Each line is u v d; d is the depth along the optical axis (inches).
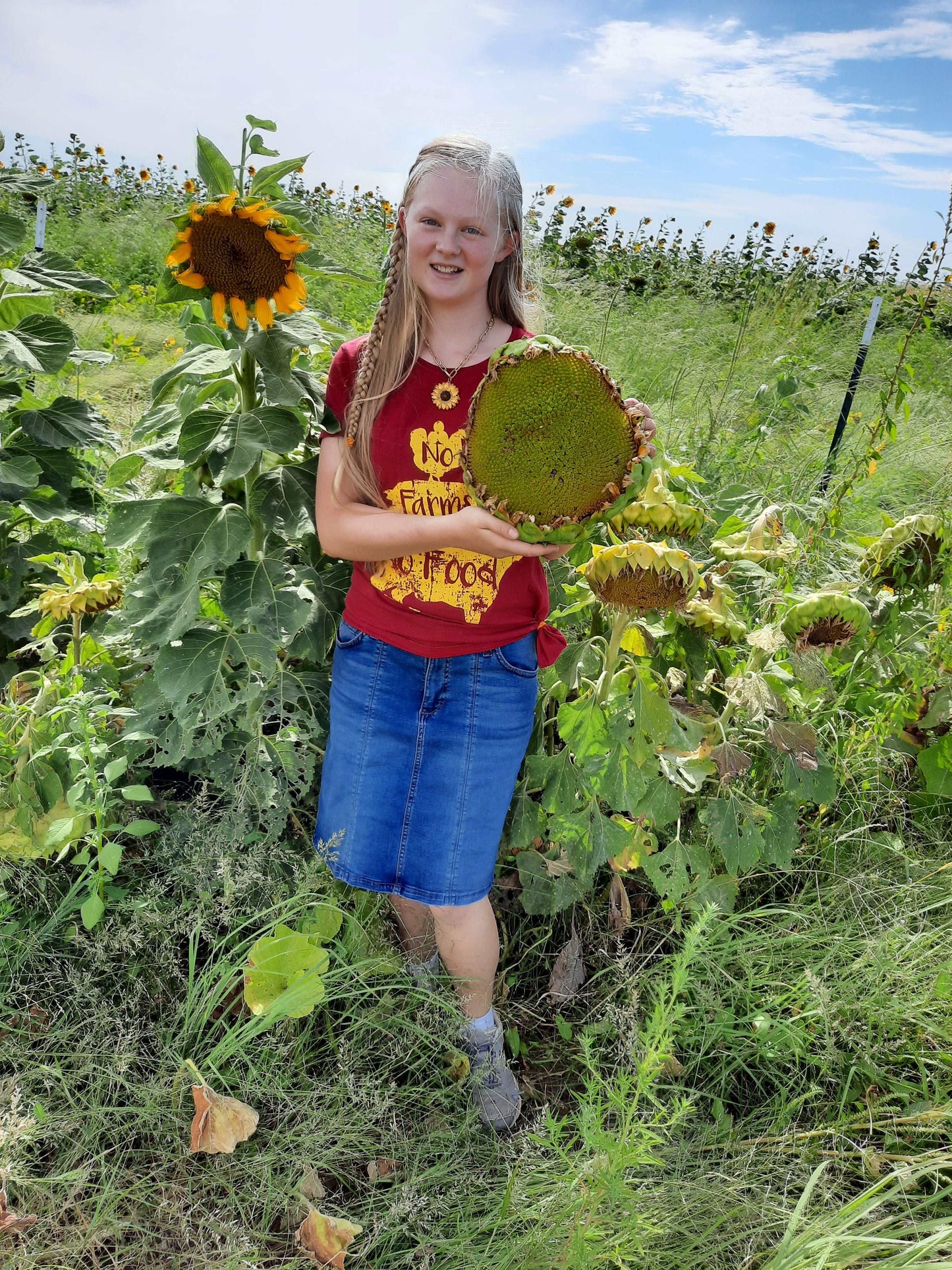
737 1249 72.3
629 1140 67.3
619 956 96.5
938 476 193.6
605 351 230.1
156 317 297.6
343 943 91.0
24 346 106.2
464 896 83.5
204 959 91.0
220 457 83.2
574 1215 68.7
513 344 64.7
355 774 83.6
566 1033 91.4
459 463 75.9
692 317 291.0
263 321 78.1
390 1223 73.9
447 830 82.4
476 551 71.6
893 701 118.0
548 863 99.3
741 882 106.7
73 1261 68.0
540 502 66.3
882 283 368.5
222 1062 78.7
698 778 97.1
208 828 89.5
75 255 373.4
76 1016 81.7
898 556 115.1
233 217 72.7
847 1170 79.8
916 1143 80.1
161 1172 74.4
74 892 85.4
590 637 102.2
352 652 84.1
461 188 70.4
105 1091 78.5
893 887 101.2
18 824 86.5
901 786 119.6
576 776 95.2
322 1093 79.7
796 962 93.7
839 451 179.2
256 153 78.2
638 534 84.4
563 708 92.1
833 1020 87.0
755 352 251.8
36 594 119.7
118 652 107.7
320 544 97.3
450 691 81.0
